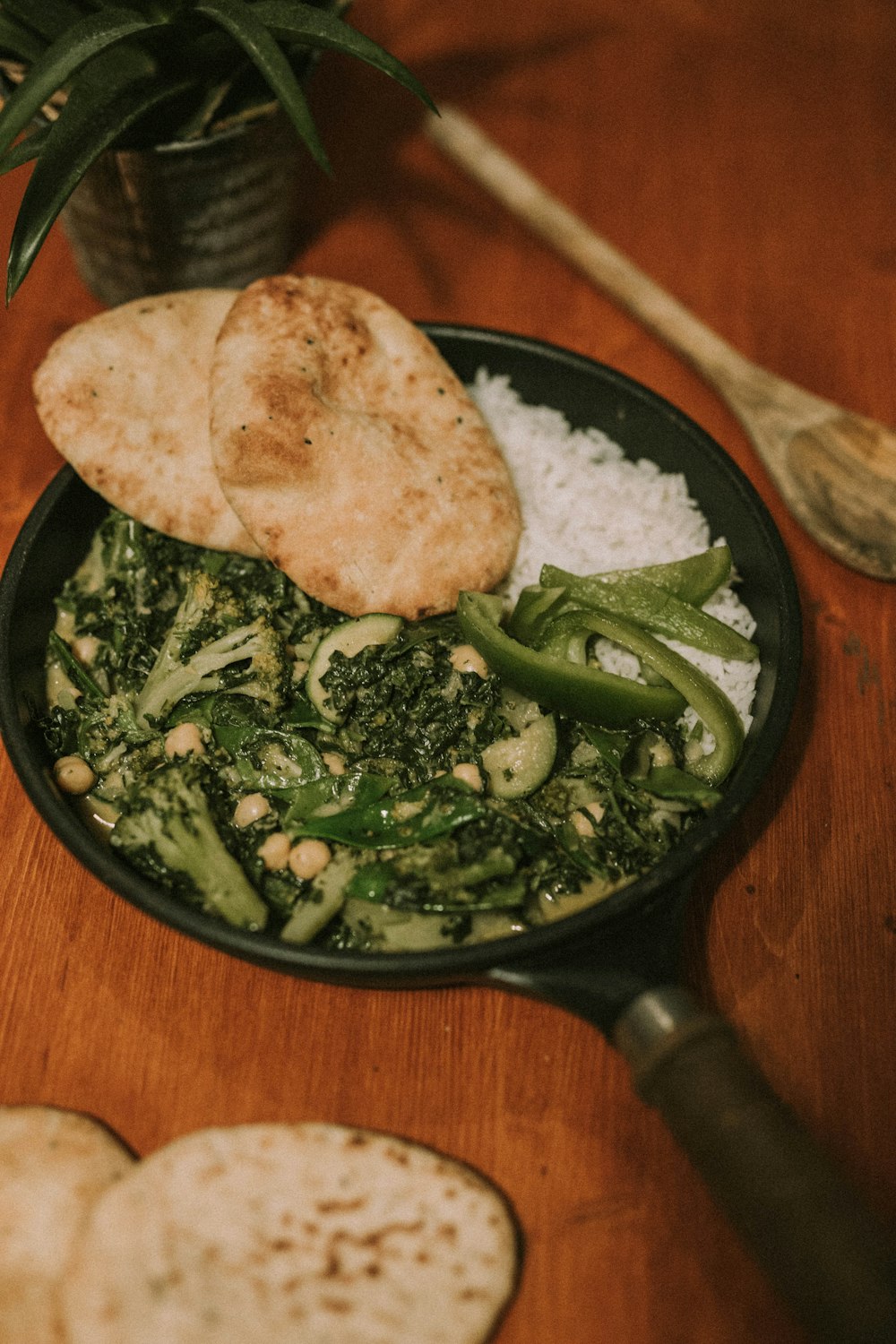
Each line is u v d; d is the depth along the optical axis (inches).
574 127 32.3
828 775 25.0
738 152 32.0
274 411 23.6
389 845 22.7
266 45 23.3
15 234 23.0
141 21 23.4
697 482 25.8
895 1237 21.6
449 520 24.4
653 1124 22.2
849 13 34.0
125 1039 22.6
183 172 25.8
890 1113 22.5
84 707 24.1
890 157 32.0
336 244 30.4
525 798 23.5
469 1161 22.0
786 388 27.8
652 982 20.9
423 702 24.1
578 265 29.7
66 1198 21.3
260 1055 22.6
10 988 23.0
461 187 31.4
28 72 23.9
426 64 33.1
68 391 24.4
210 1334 20.3
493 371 26.9
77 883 23.7
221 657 24.1
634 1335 21.0
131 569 25.0
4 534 26.9
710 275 30.3
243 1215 21.0
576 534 26.0
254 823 23.2
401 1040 22.7
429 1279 20.9
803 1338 21.0
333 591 23.8
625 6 34.1
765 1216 19.5
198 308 25.7
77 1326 20.3
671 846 23.1
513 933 22.4
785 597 23.2
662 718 23.9
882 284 30.2
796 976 23.4
